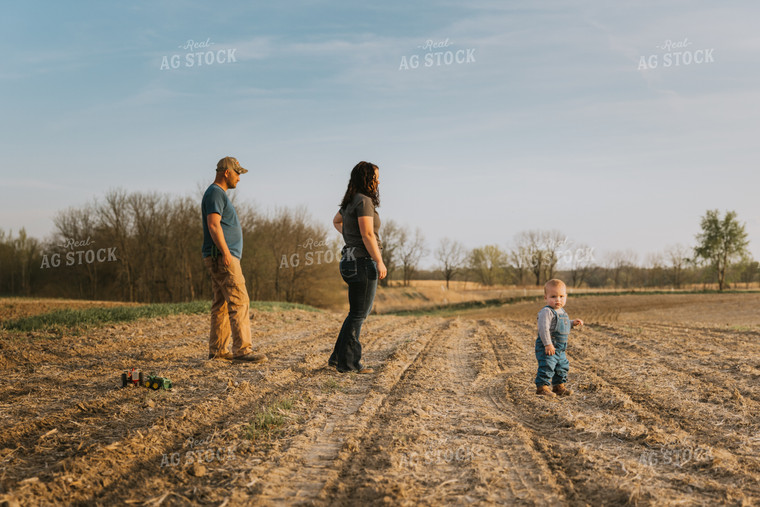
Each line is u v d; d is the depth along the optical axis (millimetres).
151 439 3416
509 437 3629
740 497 2559
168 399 4539
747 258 66875
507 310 43656
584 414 4238
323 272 42094
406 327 13125
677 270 81062
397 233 65875
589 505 2525
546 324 5125
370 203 5832
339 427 3850
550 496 2625
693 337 10086
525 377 6047
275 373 5781
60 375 5527
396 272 67125
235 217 6723
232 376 5648
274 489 2705
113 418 3932
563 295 5219
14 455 3104
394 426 3900
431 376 6066
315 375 5875
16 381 5199
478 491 2670
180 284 45062
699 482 2777
